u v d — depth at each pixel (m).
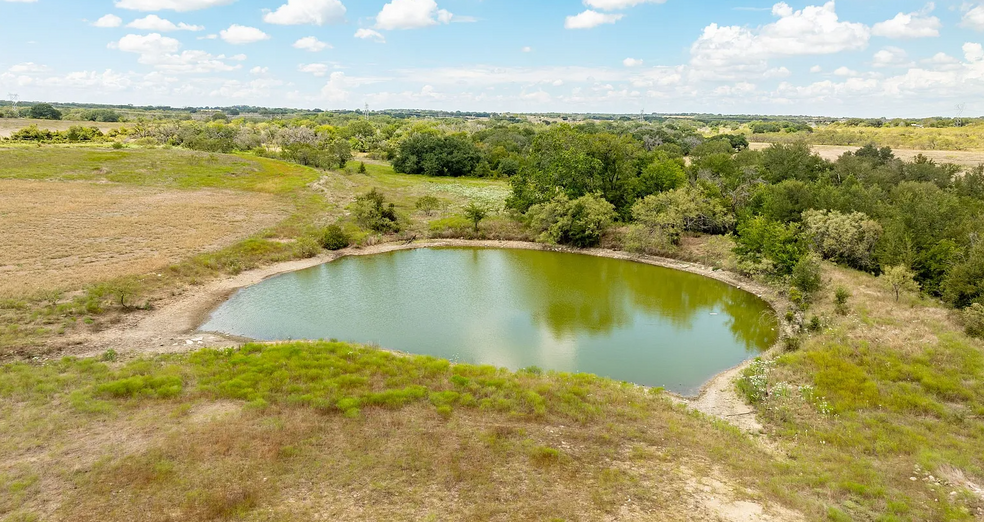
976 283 29.70
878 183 59.09
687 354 29.30
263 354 24.59
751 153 77.75
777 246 39.59
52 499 13.43
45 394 19.66
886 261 36.38
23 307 29.27
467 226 58.03
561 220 53.47
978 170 56.31
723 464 16.23
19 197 59.78
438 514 13.20
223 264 41.84
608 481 14.84
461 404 19.95
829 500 14.09
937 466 15.71
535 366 26.25
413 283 41.56
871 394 20.95
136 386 20.20
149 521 12.70
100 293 32.41
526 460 15.95
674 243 51.38
